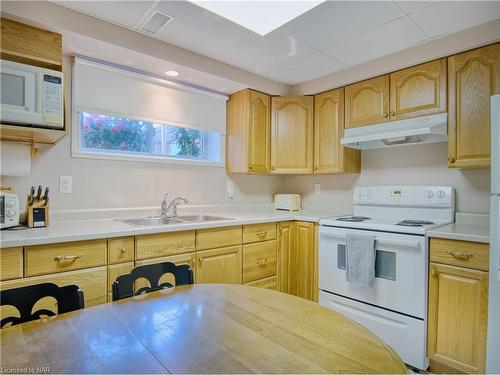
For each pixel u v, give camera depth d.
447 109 2.15
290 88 3.15
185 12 1.84
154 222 2.47
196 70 2.40
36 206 1.87
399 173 2.70
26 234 1.58
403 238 1.99
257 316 0.99
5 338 0.82
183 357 0.74
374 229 2.14
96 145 2.35
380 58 2.47
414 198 2.46
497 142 1.58
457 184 2.35
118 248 1.77
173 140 2.80
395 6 1.78
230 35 2.12
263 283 2.54
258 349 0.78
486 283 1.68
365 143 2.60
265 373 0.68
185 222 2.29
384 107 2.48
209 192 2.97
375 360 0.74
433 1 1.73
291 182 3.59
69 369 0.69
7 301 0.92
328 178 3.23
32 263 1.50
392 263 2.04
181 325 0.91
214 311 1.02
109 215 2.32
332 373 0.68
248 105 2.88
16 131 1.68
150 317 0.97
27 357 0.73
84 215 2.21
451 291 1.81
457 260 1.79
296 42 2.21
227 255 2.30
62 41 1.90
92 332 0.86
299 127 3.02
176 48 2.27
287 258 2.74
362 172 2.95
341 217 2.64
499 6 1.77
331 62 2.56
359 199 2.79
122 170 2.41
